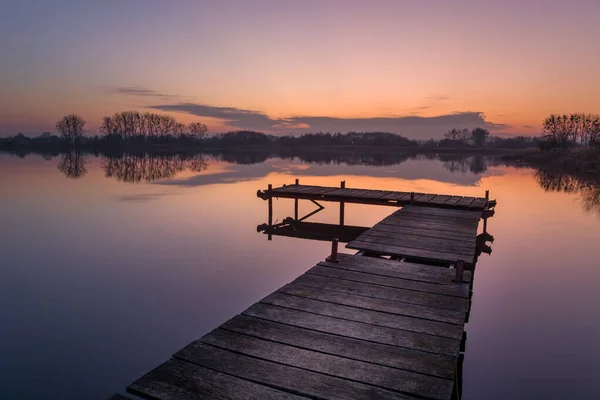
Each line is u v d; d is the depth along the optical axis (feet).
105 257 37.32
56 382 17.52
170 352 20.16
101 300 26.96
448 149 414.41
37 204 67.77
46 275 31.94
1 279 30.91
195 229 49.96
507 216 58.59
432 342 14.93
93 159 236.22
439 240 31.32
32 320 23.73
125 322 23.58
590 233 47.65
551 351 20.21
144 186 94.22
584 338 21.45
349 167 165.78
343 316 17.11
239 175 125.08
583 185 97.55
